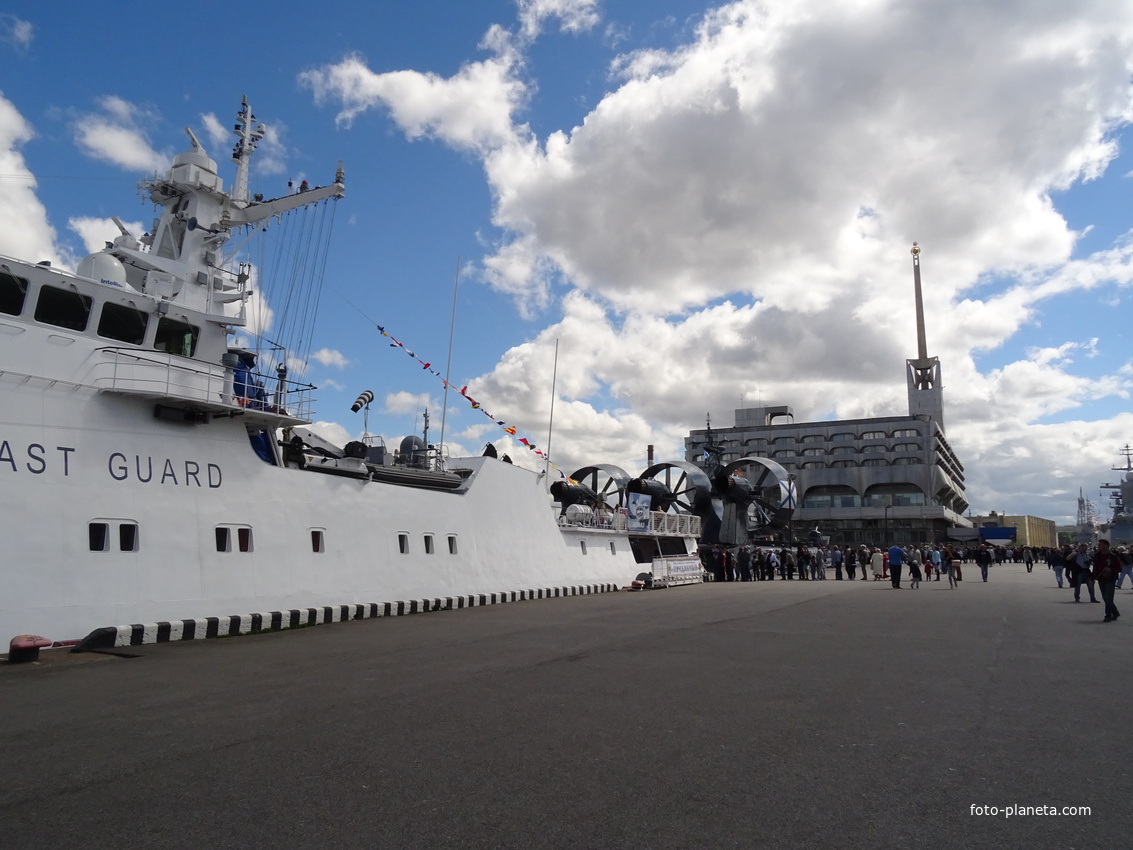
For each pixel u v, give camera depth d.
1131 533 102.81
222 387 16.39
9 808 5.08
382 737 6.84
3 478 12.30
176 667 11.02
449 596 22.06
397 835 4.59
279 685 9.47
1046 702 8.45
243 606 15.77
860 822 4.84
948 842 4.52
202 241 18.31
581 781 5.60
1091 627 16.25
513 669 10.56
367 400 24.95
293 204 19.23
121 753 6.39
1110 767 6.04
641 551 38.22
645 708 8.02
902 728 7.23
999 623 17.06
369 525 19.59
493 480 25.34
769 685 9.34
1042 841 4.55
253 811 4.99
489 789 5.42
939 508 108.50
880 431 120.25
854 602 23.83
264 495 16.75
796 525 117.75
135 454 14.37
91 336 14.34
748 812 5.00
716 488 52.72
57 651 12.38
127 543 14.00
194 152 18.39
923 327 139.12
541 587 27.30
